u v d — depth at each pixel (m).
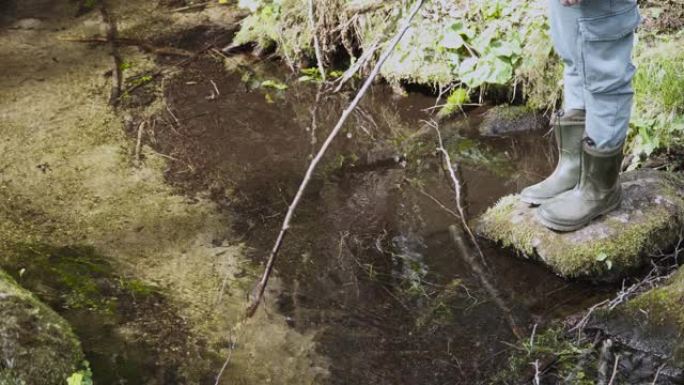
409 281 3.73
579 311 3.52
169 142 4.77
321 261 3.87
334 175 4.51
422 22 5.24
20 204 4.23
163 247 3.96
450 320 3.51
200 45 5.81
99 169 4.51
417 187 4.39
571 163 3.79
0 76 5.35
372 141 4.82
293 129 4.93
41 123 4.90
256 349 3.37
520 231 3.82
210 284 3.73
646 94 4.29
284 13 5.65
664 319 3.29
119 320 3.52
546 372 3.22
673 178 3.98
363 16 5.41
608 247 3.64
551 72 4.83
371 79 3.01
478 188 4.36
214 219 4.15
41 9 6.20
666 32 4.72
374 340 3.42
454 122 4.95
